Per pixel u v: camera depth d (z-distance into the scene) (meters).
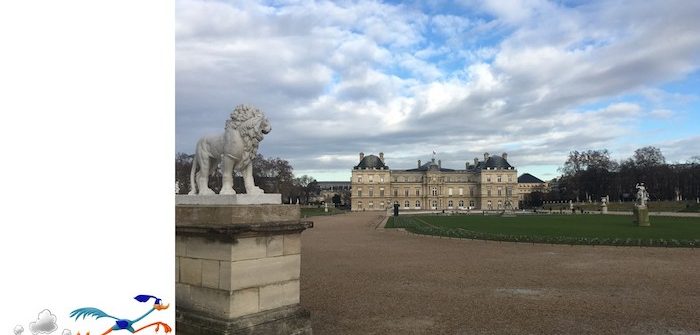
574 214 98.50
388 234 46.56
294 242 11.47
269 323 10.66
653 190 153.75
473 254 29.47
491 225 58.62
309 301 16.70
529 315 14.48
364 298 17.08
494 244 35.16
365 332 12.95
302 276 21.89
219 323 10.18
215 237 10.48
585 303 15.95
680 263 24.69
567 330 12.96
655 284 19.09
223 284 10.30
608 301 16.22
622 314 14.52
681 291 17.72
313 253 30.97
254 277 10.59
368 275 21.95
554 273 22.02
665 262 25.09
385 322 13.91
